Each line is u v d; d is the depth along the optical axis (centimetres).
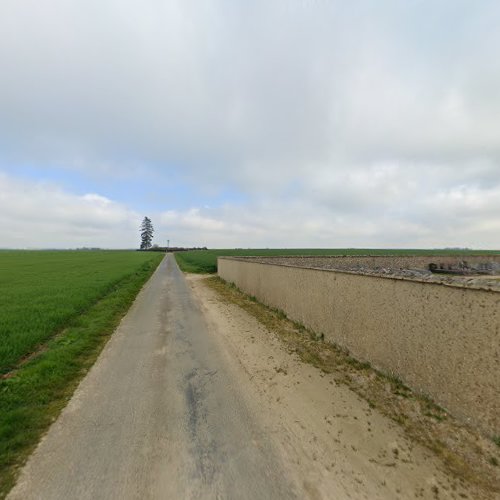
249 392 415
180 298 1195
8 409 357
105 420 340
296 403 386
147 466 266
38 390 405
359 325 518
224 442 303
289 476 258
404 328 418
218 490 241
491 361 301
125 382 441
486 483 255
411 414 359
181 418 346
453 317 343
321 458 282
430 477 260
